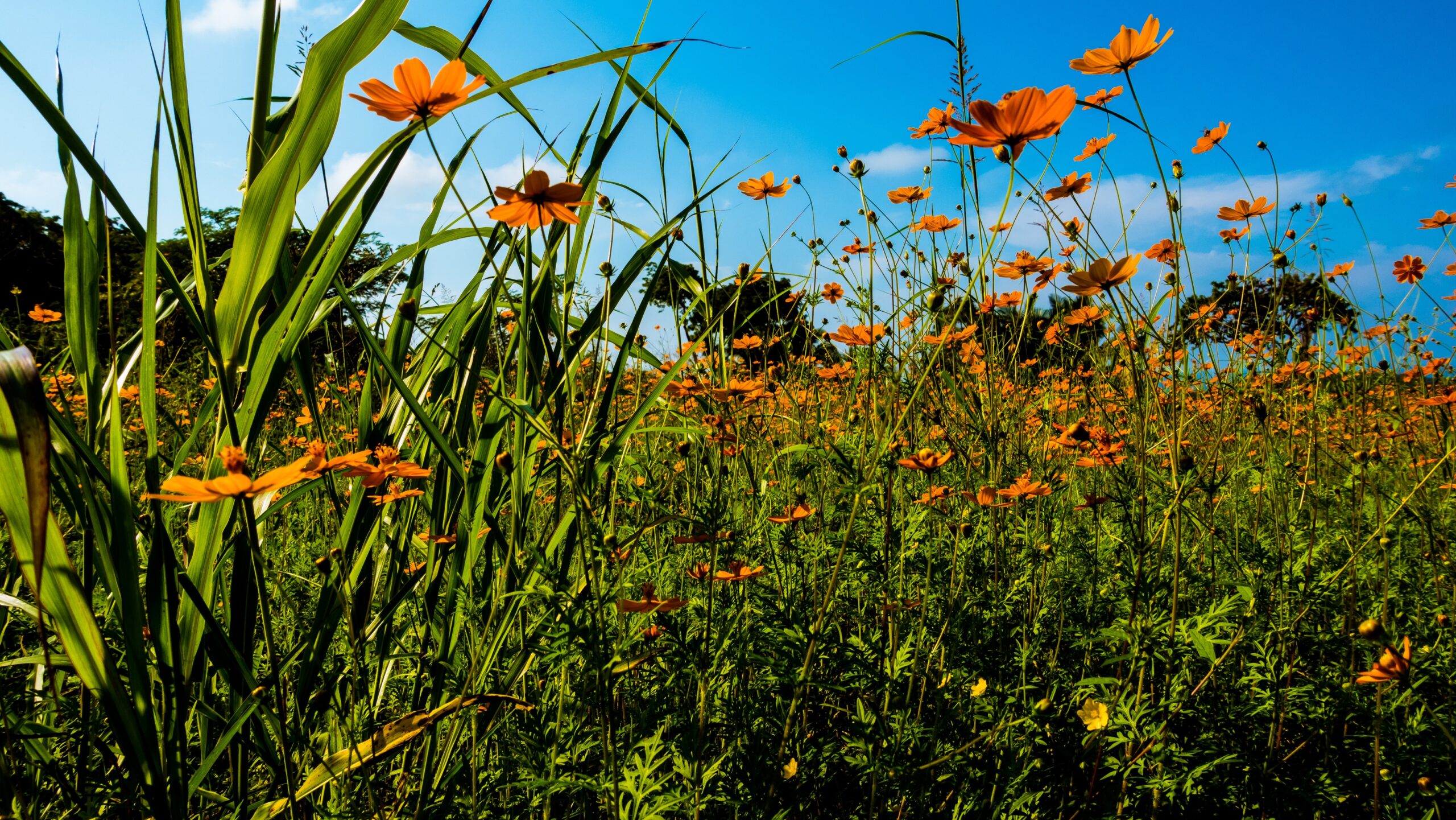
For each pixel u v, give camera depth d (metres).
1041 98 1.19
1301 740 1.67
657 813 1.25
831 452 1.56
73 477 0.86
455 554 1.39
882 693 1.65
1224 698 1.72
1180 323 1.67
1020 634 1.88
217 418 1.07
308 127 0.92
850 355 2.16
